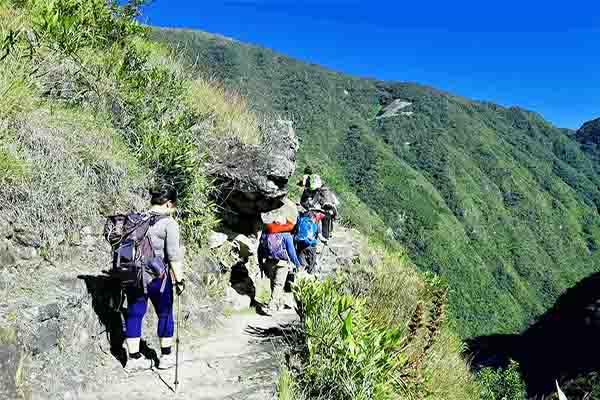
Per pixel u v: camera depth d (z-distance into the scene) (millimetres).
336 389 4492
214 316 6020
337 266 9352
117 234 3893
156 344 4809
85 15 6820
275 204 8227
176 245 3988
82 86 6207
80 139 5285
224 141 8211
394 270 9719
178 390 3980
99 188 5184
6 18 5910
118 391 3801
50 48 6016
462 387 7926
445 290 8922
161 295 4191
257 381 4340
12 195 4082
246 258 7859
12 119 4566
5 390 2904
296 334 5488
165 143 6504
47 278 3988
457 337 9688
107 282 4480
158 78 7438
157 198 4078
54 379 3451
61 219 4422
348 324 4656
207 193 7262
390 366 4848
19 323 3307
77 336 3871
